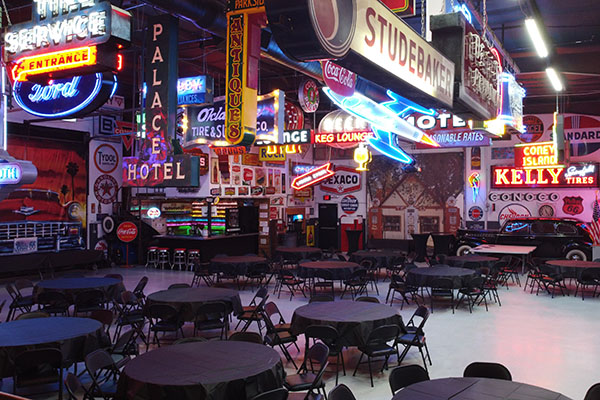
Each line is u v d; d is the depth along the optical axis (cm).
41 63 481
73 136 1627
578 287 1392
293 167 2073
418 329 714
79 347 642
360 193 2192
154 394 464
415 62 355
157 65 653
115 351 685
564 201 1856
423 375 498
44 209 1542
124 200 1788
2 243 1424
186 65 1434
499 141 1955
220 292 908
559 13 973
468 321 1011
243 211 1888
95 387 545
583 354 795
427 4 502
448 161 2041
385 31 310
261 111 895
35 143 1520
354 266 1234
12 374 595
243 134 397
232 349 573
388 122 816
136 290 1005
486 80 515
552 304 1173
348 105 736
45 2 478
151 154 659
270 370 508
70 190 1617
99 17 446
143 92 695
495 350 817
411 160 1212
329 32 246
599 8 945
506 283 1395
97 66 459
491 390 439
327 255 2064
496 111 561
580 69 1279
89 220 1678
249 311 908
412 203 2106
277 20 235
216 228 1744
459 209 2025
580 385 666
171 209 1766
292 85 1622
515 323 994
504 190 1947
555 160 1520
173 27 649
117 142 1772
